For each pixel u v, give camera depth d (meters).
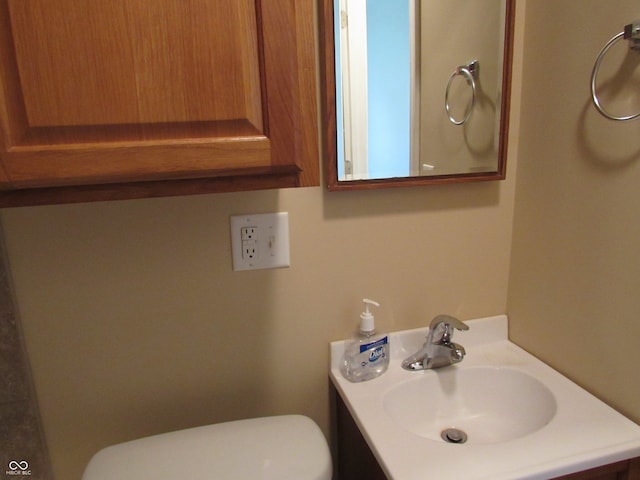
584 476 0.68
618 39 0.71
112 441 0.88
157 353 0.87
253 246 0.87
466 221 1.00
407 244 0.97
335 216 0.91
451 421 0.93
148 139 0.52
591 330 0.83
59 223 0.78
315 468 0.67
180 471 0.67
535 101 0.93
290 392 0.96
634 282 0.74
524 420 0.88
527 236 0.99
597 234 0.80
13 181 0.49
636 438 0.71
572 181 0.85
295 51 0.54
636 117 0.70
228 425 0.78
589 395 0.83
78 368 0.84
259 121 0.55
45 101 0.48
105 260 0.81
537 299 0.97
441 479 0.63
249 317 0.90
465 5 0.90
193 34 0.51
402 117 0.91
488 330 1.06
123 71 0.50
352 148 0.88
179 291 0.86
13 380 0.80
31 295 0.79
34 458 0.84
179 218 0.83
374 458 0.74
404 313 1.00
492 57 0.94
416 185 0.93
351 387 0.88
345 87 0.86
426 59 0.90
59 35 0.47
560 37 0.85
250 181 0.58
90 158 0.50
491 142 0.98
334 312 0.95
